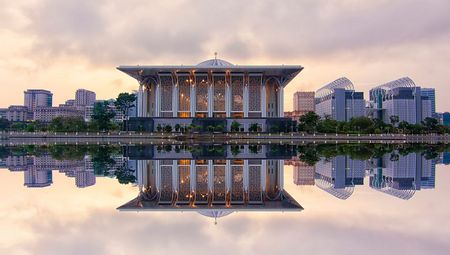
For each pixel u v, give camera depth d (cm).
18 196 2005
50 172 3072
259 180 2716
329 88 18150
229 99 12150
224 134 10000
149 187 2428
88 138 9944
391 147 6906
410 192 2138
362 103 17425
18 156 4631
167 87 12519
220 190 2345
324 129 11400
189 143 8062
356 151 5594
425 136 12950
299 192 2212
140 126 11375
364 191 2195
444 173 3020
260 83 12300
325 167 3438
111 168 3366
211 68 11550
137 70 11731
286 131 11375
